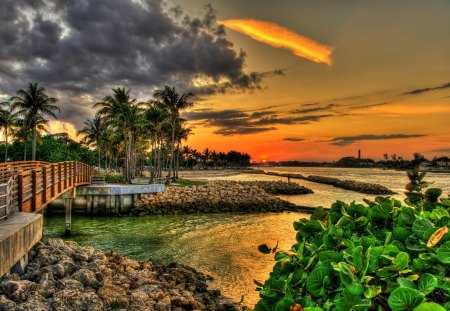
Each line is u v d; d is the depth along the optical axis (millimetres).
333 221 2818
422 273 1926
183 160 174375
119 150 64375
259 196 40812
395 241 2217
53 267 8406
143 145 81062
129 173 46219
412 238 2207
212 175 127500
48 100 49562
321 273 2006
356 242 2260
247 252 17719
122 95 48500
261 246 2914
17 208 11094
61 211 30203
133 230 23891
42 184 14180
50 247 9836
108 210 30125
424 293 1669
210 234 22562
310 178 103062
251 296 11586
